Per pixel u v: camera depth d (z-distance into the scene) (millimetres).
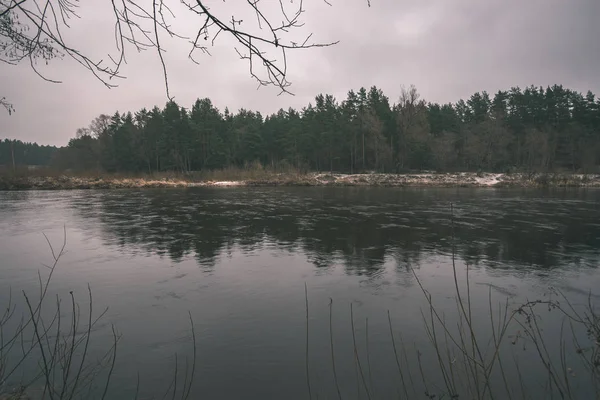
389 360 5504
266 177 52719
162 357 5660
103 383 4934
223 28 2043
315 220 18875
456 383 4832
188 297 8156
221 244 13438
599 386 4586
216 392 4785
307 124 70188
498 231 15852
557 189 40406
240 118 88688
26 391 4551
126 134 72312
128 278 9500
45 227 16812
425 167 67875
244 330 6539
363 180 49031
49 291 8578
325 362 5480
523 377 4945
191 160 74000
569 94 70938
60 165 78625
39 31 2092
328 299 8008
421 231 15922
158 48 2109
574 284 8961
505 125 67625
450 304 7699
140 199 29828
